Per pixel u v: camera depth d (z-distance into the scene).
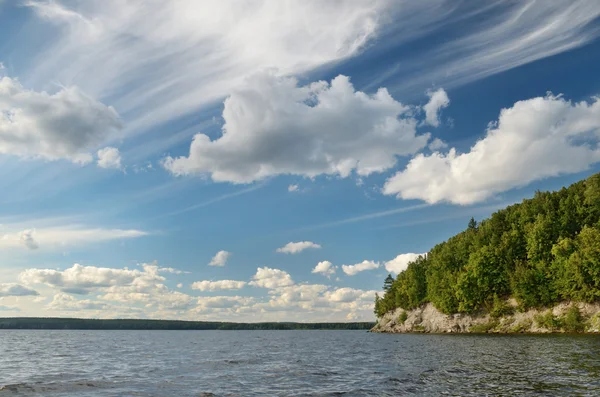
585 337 59.31
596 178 90.31
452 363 35.97
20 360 48.28
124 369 37.94
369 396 22.66
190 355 55.66
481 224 125.25
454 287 105.44
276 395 23.52
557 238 90.00
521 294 87.62
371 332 164.00
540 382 23.77
